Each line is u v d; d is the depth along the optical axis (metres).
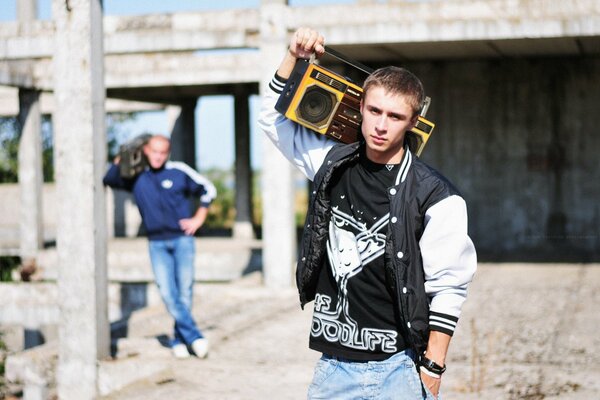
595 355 7.45
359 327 3.10
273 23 11.55
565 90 15.88
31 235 16.98
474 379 6.62
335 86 3.27
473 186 16.41
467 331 8.73
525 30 11.66
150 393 6.69
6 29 15.34
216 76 16.59
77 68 7.33
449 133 16.48
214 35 12.41
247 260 15.22
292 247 11.79
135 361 7.52
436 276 3.01
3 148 26.92
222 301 11.28
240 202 21.09
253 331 9.05
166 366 7.44
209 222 31.14
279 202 11.75
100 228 7.54
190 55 16.66
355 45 13.58
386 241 3.01
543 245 16.08
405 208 3.00
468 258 3.02
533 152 16.08
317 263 3.17
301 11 11.56
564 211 15.96
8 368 7.89
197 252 15.48
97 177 7.45
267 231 11.80
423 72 16.50
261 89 11.62
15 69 16.31
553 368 6.96
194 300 11.45
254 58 16.38
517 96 16.14
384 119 2.93
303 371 7.31
